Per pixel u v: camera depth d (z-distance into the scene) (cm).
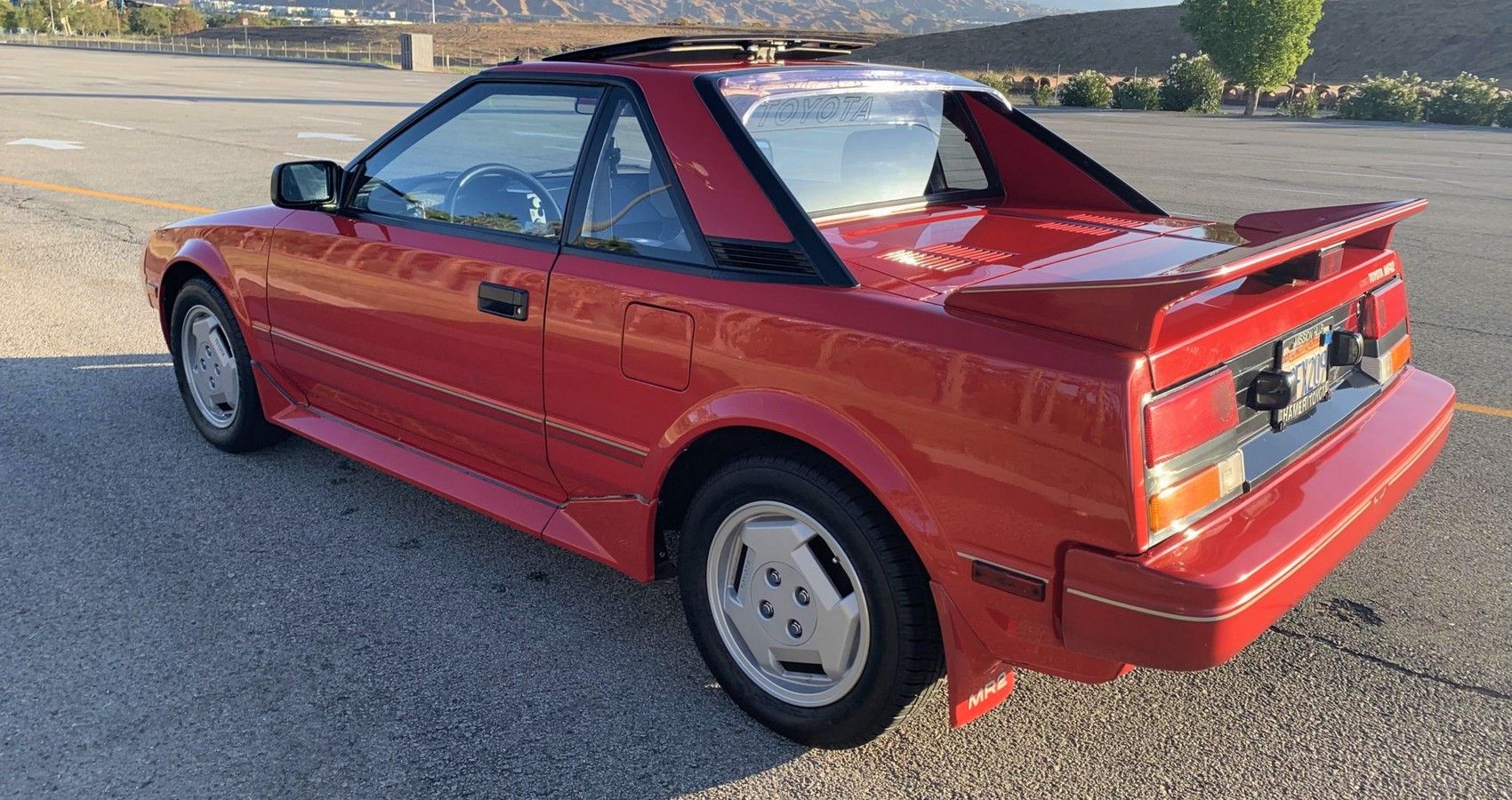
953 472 235
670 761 279
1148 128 2480
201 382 480
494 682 313
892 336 243
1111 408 214
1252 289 260
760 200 270
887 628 255
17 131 1673
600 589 368
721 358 271
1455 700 308
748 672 293
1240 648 221
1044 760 281
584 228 310
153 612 347
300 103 2375
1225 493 238
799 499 264
